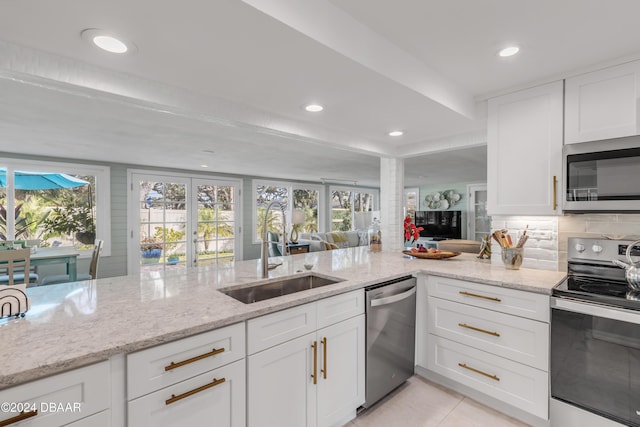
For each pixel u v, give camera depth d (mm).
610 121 1834
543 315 1785
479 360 2062
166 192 5711
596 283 1873
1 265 3215
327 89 1822
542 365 1789
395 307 2164
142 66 1536
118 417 1055
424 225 9477
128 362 1062
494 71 1987
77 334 1118
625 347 1517
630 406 1508
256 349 1405
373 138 3041
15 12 1092
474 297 2084
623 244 1896
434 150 3080
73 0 1029
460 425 1873
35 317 1297
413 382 2346
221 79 1689
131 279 2002
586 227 2127
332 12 1373
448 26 1518
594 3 1326
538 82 2102
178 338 1171
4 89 1973
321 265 2543
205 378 1241
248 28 1215
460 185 9125
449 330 2225
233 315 1320
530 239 2383
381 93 1872
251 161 5000
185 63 1507
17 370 861
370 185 9531
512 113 2238
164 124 2830
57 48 1355
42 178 4555
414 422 1896
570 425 1689
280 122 2293
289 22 1206
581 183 1925
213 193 6344
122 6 1067
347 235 8062
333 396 1768
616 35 1569
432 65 1919
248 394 1381
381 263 2643
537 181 2127
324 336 1714
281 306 1488
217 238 6387
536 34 1571
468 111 2316
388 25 1520
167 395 1146
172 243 5762
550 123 2068
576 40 1619
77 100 2174
